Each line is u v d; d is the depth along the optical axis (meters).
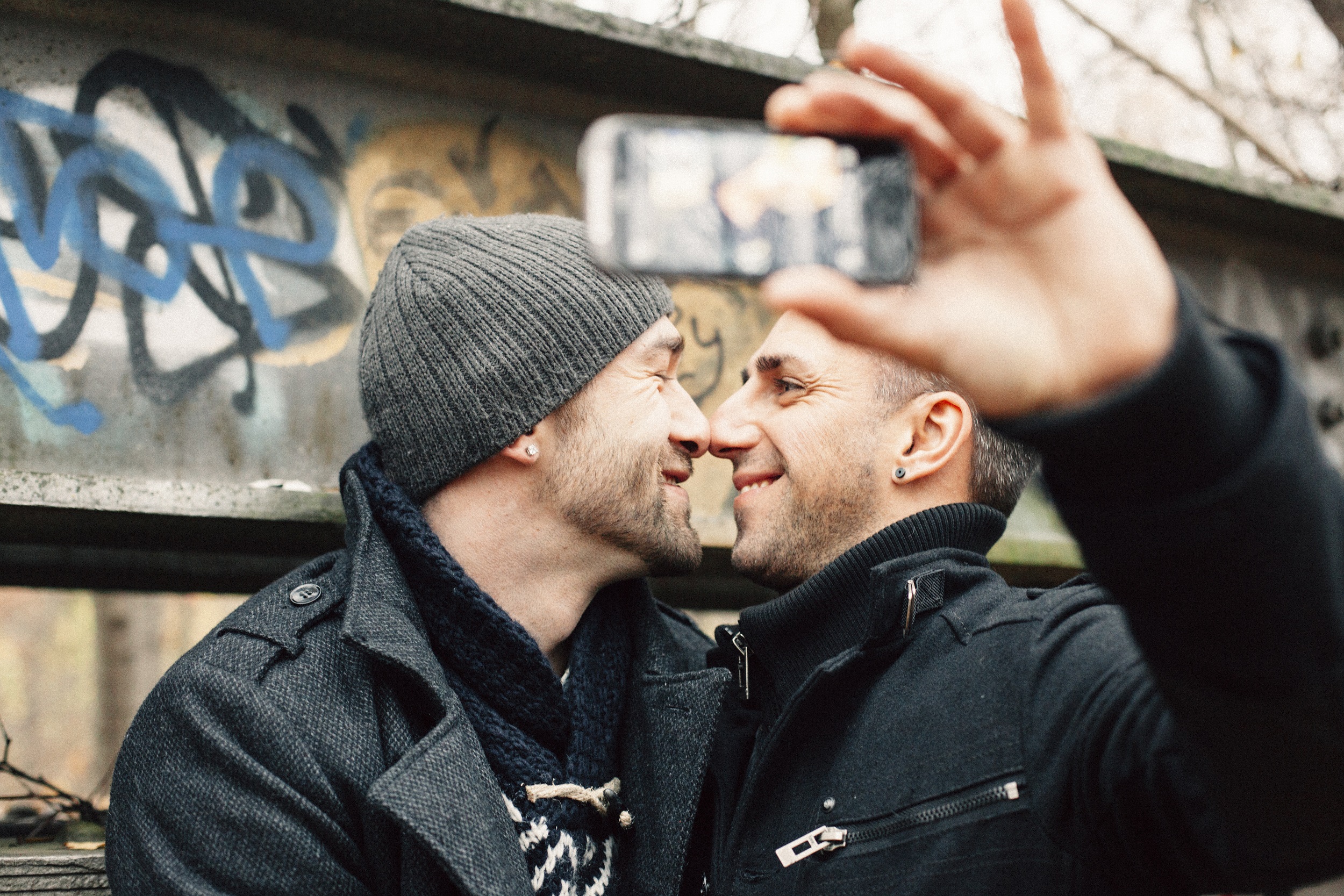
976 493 1.49
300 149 2.00
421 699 1.29
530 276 1.42
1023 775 1.06
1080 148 0.66
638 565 1.47
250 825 1.13
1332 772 0.66
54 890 1.52
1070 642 1.07
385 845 1.19
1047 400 0.66
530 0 2.04
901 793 1.15
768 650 1.39
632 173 0.69
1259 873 0.72
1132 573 0.66
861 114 0.68
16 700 10.45
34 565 2.14
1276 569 0.63
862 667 1.28
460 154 2.16
